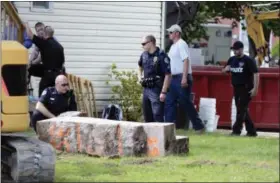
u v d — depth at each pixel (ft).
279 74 122.21
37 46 96.99
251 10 140.67
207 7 173.58
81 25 118.62
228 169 65.67
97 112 119.34
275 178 61.31
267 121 123.03
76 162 69.87
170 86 98.53
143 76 88.99
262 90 123.13
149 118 89.66
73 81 109.81
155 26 124.16
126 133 72.84
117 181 59.88
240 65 102.47
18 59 57.52
